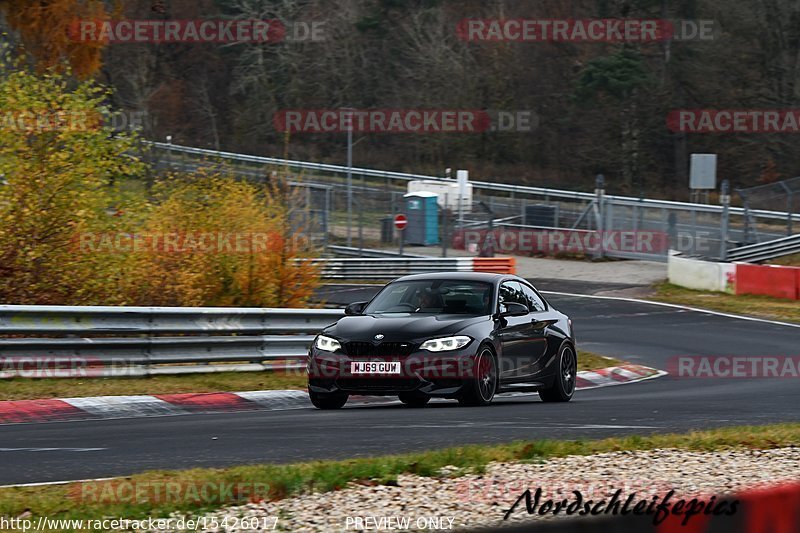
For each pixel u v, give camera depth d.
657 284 129.62
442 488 23.38
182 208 69.56
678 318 101.56
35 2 81.12
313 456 30.02
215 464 28.61
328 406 44.66
